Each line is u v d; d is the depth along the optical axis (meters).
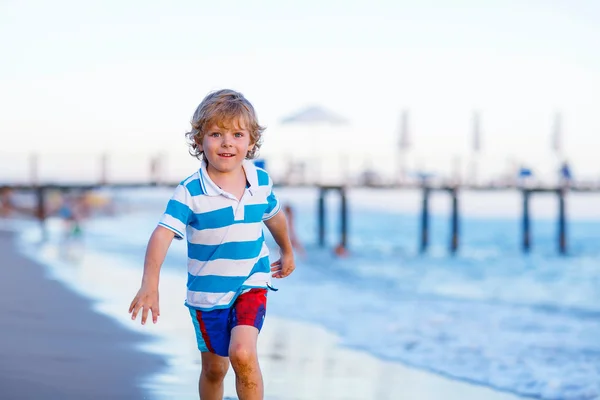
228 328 4.09
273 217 4.35
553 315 11.49
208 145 4.03
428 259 27.27
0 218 45.44
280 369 6.78
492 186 32.91
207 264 4.08
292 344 8.09
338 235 46.59
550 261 27.27
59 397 5.27
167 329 8.30
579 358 7.98
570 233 51.84
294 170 32.53
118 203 71.06
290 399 5.73
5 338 7.38
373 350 8.03
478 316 11.16
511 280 19.47
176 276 14.98
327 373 6.72
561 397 6.34
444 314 11.24
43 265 16.09
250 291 4.09
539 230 53.91
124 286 12.54
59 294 11.12
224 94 4.07
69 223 27.02
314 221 61.91
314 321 9.91
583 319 11.06
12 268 15.16
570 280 19.62
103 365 6.35
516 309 12.18
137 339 7.63
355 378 6.59
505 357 7.96
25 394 5.31
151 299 3.82
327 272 18.45
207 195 4.00
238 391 3.93
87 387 5.59
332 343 8.25
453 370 7.23
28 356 6.57
